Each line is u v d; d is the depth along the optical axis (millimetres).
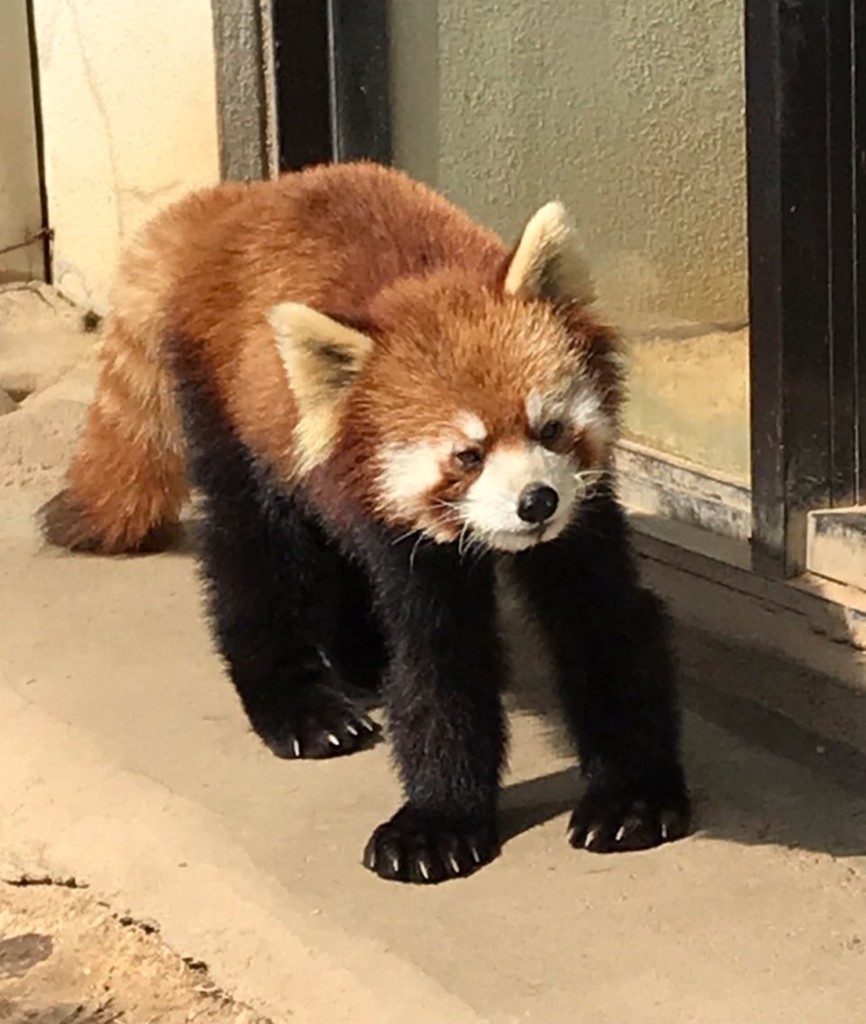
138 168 3105
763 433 2197
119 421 2533
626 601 2092
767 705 2234
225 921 1988
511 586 2135
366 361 1959
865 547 2148
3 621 2479
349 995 1891
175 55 2938
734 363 2359
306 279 2098
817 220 2148
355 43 2746
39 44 3367
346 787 2148
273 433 2105
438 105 2707
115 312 2490
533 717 2258
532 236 1963
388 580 2035
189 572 2574
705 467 2350
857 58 2127
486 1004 1860
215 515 2260
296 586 2262
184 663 2379
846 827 2059
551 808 2109
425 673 2045
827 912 1948
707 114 2414
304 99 2785
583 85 2566
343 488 1997
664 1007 1852
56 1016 1973
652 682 2092
